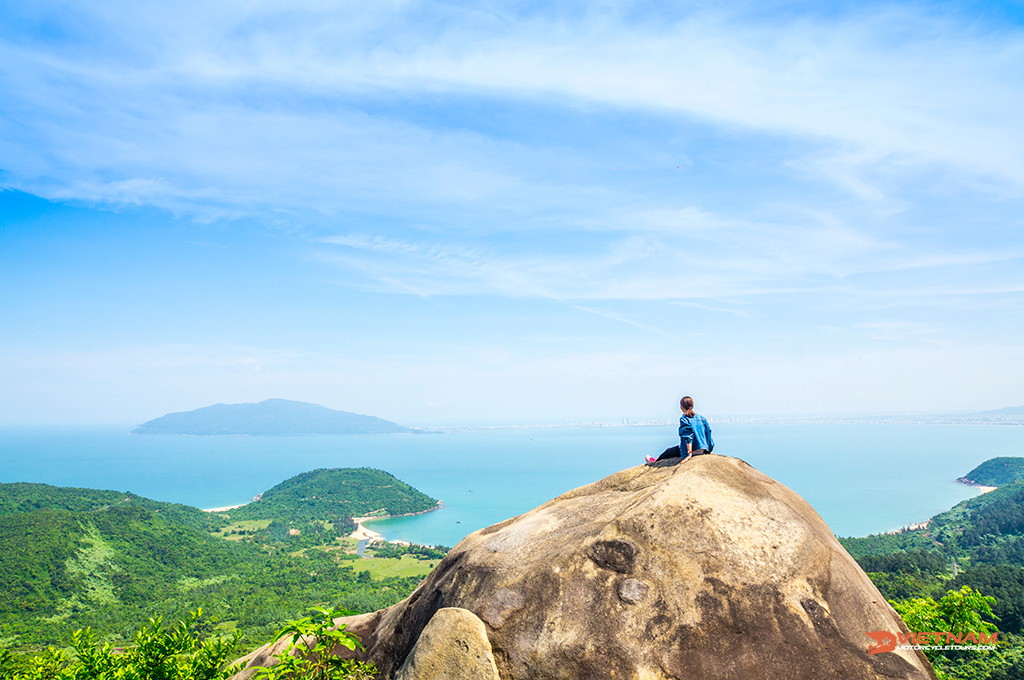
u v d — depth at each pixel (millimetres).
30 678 10125
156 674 10047
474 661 6066
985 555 131250
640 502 7086
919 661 6043
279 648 8891
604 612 6160
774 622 5977
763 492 7277
